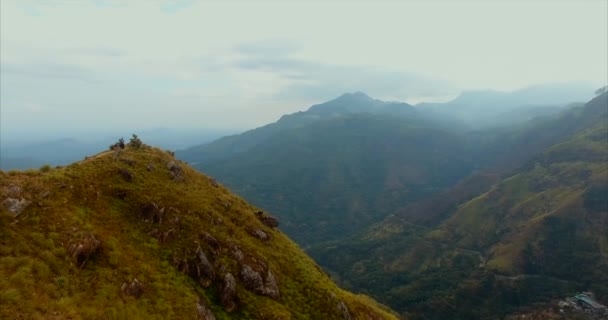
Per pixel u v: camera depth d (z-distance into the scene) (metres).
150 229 50.22
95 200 48.53
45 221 40.56
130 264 42.59
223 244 54.66
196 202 59.66
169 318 39.56
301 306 55.12
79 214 44.31
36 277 34.28
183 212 55.56
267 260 58.06
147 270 43.38
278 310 50.66
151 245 47.75
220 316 45.53
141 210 51.72
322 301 58.06
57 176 48.44
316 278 63.38
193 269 48.62
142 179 57.75
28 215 40.19
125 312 36.75
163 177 62.00
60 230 40.56
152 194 55.25
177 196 58.22
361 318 62.03
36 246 37.25
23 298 31.64
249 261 55.03
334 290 64.31
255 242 61.50
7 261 34.09
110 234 44.88
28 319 30.16
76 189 48.25
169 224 52.22
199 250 50.44
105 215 47.25
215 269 50.38
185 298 43.28
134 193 53.44
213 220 58.03
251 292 51.59
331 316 56.56
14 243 36.25
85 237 41.09
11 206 39.94
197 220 55.62
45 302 32.50
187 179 66.94
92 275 38.44
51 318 31.34
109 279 39.09
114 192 52.03
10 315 29.67
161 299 41.03
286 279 58.50
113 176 54.88
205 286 48.03
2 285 31.62
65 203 44.69
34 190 43.91
